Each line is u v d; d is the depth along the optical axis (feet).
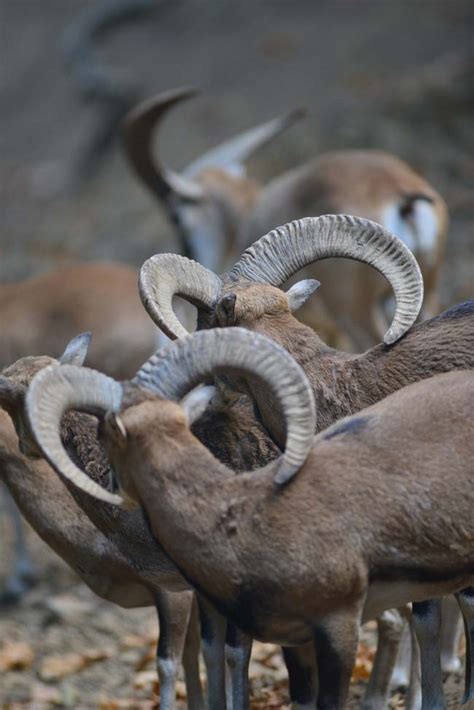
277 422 31.73
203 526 26.86
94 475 34.17
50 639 53.98
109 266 62.75
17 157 126.31
